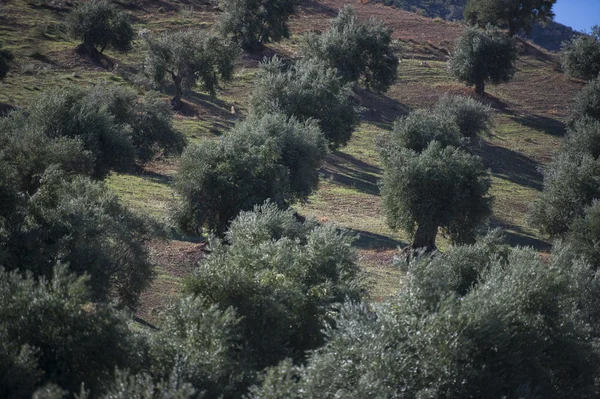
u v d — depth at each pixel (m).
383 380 40.16
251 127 119.62
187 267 99.12
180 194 105.25
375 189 189.50
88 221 64.81
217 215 107.38
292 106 168.50
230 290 53.38
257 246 64.94
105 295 63.53
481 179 129.62
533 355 51.84
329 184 185.00
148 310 78.25
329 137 175.50
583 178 145.75
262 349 51.47
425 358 43.47
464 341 43.94
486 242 81.88
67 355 41.50
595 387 55.75
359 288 65.81
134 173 162.25
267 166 107.69
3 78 198.12
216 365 42.22
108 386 38.69
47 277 58.75
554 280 55.66
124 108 157.62
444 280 52.50
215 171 103.31
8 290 42.75
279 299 53.34
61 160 86.38
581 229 128.88
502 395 45.66
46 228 62.22
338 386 39.94
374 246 134.25
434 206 125.38
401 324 45.84
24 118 120.31
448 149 130.50
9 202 61.28
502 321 47.34
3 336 39.88
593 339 60.06
